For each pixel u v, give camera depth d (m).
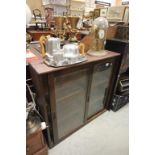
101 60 1.37
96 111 1.87
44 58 1.13
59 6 2.15
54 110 1.21
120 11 1.73
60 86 1.18
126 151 1.44
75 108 1.47
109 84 1.77
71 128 1.58
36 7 2.19
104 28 1.41
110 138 1.58
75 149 1.44
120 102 1.97
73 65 1.09
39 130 1.13
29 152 1.15
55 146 1.46
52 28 1.66
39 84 1.03
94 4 2.55
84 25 1.80
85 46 1.41
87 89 1.45
